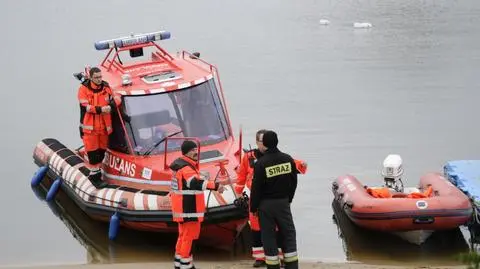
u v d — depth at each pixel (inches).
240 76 1470.2
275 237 498.3
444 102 1250.6
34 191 909.8
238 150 724.0
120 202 698.8
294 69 1518.2
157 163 704.4
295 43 1775.3
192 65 795.4
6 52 1729.8
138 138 720.3
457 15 2047.2
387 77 1430.9
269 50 1701.5
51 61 1627.7
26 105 1288.1
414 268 589.9
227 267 589.0
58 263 687.7
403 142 1048.2
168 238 729.6
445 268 593.9
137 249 706.8
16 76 1502.2
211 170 678.5
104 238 748.0
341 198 742.5
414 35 1811.0
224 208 644.7
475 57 1558.8
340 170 936.3
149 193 690.8
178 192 532.4
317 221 780.0
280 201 494.3
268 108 1236.5
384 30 1892.2
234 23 2049.7
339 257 680.4
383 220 674.2
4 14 2209.6
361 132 1096.2
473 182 761.0
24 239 765.9
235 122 1158.3
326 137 1077.8
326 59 1601.9
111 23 2055.9
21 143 1083.9
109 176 749.3
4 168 988.6
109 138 745.0
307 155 997.8
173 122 727.1
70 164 845.8
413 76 1428.4
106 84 716.7
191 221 534.0
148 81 743.7
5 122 1186.6
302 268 586.9
